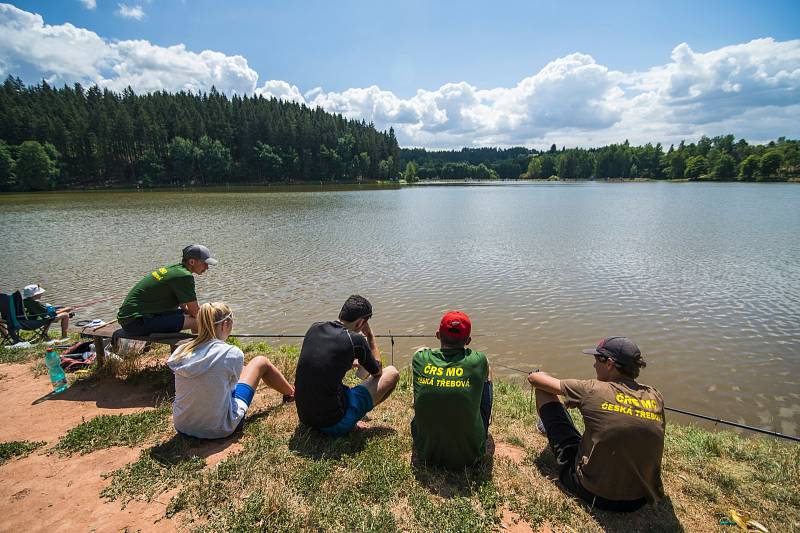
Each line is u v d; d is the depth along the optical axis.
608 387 3.33
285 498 3.36
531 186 137.62
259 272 17.59
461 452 3.70
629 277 16.70
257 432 4.42
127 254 20.98
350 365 4.13
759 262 19.19
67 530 3.08
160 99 127.62
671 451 4.56
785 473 4.14
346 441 4.23
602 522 3.27
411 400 5.55
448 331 3.73
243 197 69.25
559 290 14.90
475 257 20.77
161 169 102.88
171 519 3.18
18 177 84.88
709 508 3.56
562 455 3.70
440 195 82.81
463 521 3.18
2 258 20.09
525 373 9.03
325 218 39.09
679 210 45.91
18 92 116.25
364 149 142.12
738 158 160.88
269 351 7.84
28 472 3.77
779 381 8.72
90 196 70.50
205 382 3.97
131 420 4.59
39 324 8.22
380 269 18.19
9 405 5.13
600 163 195.00
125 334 5.74
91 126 101.19
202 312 4.10
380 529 3.07
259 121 122.75
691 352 9.99
